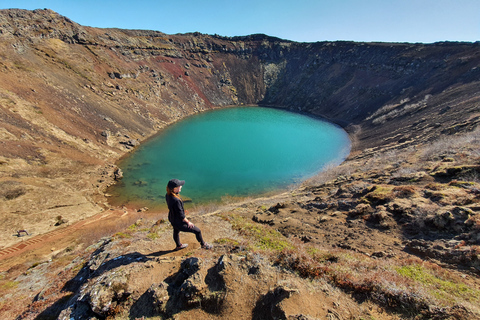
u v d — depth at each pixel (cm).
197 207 3612
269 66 15388
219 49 15362
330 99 11512
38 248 2505
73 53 7806
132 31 12244
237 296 522
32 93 5375
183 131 8331
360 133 7281
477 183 1322
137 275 614
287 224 1463
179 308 518
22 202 3148
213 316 496
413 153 2956
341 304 514
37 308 733
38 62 6419
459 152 2134
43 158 4194
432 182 1594
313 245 1064
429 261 822
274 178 4772
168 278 604
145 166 5438
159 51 12262
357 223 1308
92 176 4544
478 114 3500
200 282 545
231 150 6600
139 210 3766
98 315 529
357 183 2161
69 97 6188
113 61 9056
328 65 13462
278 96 14175
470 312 458
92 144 5522
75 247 2342
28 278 1361
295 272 617
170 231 1020
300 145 6919
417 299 507
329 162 5253
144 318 509
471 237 877
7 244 2572
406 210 1224
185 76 12606
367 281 572
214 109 12375
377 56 11000
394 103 8081
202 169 5319
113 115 6962
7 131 4134
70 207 3484
